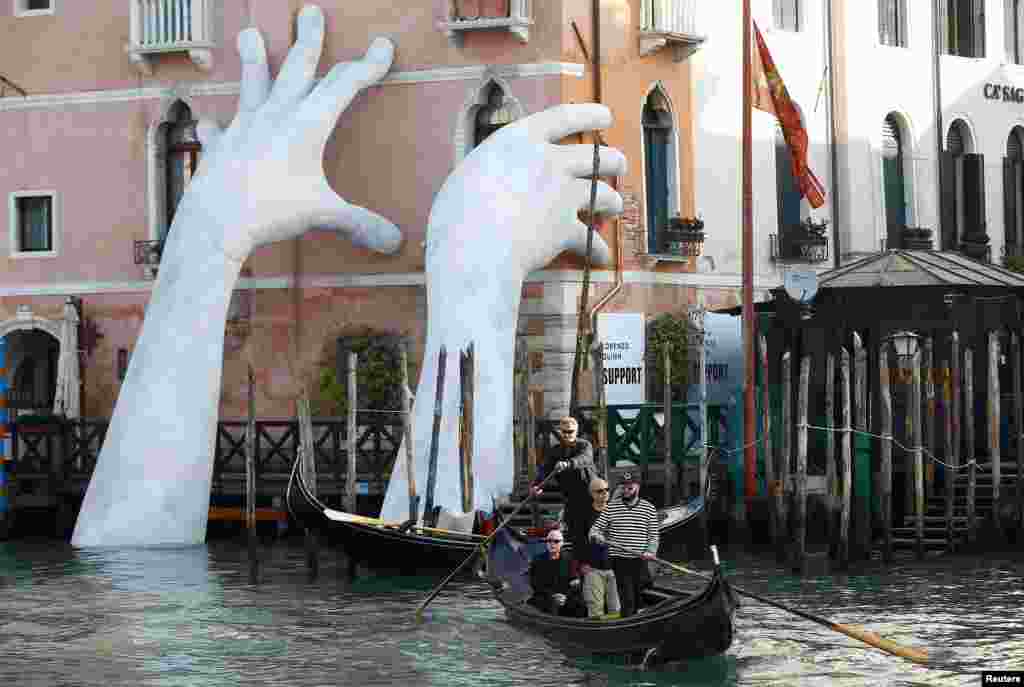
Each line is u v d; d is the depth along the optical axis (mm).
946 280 33125
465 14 35719
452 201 33719
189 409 33812
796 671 22516
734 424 33562
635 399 36438
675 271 37688
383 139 36469
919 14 43625
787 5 41125
